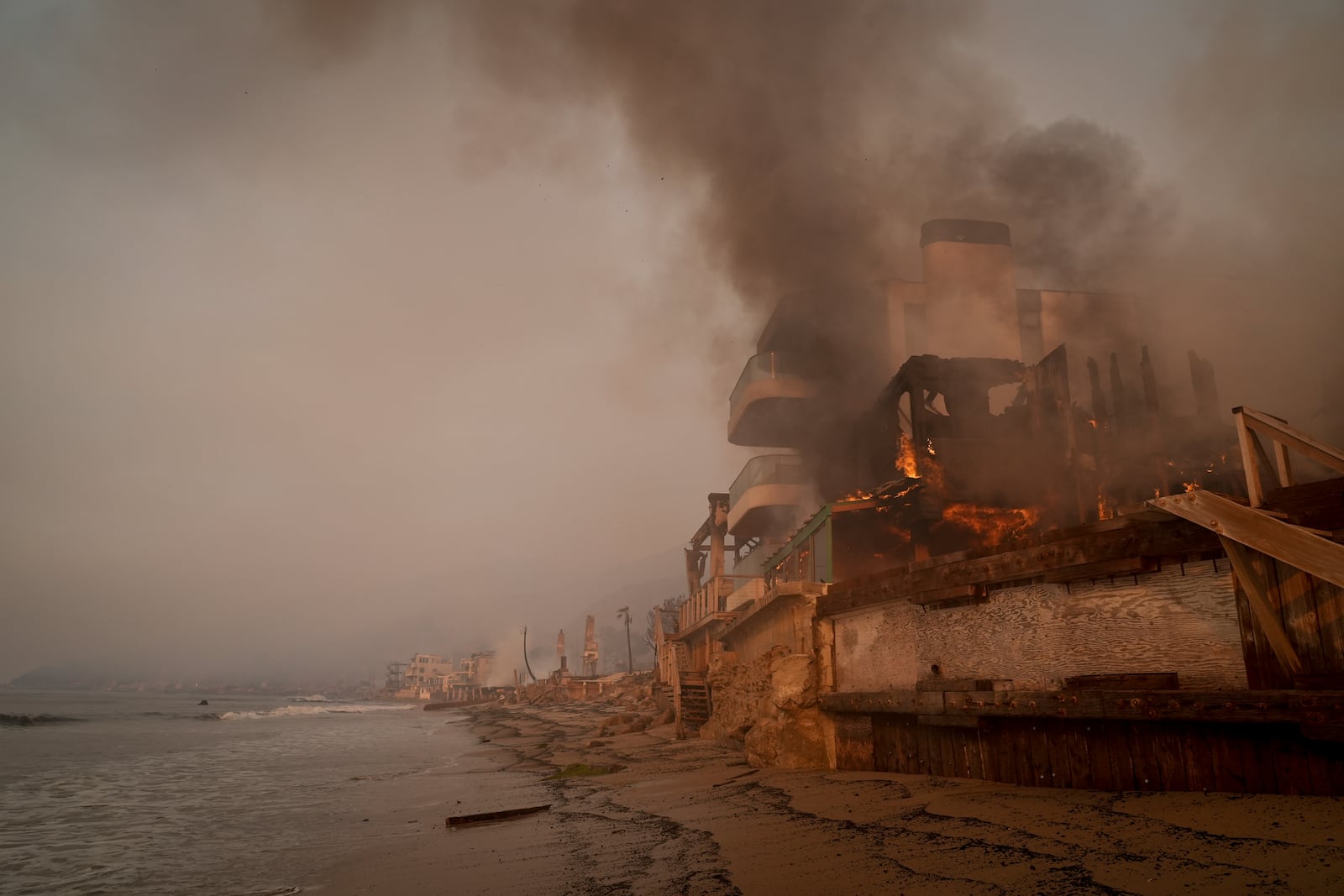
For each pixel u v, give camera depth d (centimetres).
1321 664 622
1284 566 656
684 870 680
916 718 1070
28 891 859
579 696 8550
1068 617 865
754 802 1002
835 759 1256
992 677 959
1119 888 489
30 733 4478
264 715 8756
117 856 1047
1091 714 769
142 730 5138
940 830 712
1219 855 521
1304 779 614
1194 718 678
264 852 1017
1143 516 763
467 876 757
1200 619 734
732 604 2767
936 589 1053
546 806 1199
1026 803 764
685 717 2369
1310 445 645
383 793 1639
